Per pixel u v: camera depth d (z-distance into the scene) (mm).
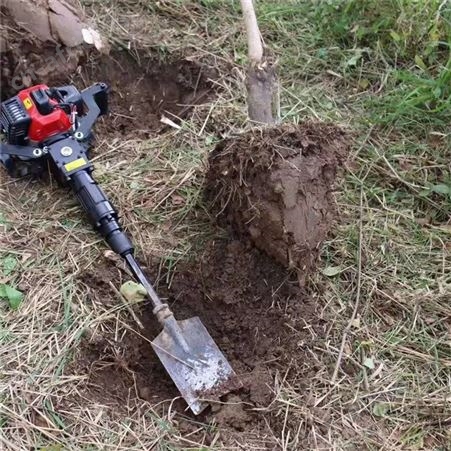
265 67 1451
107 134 1740
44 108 1540
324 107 1816
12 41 1689
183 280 1453
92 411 1230
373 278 1465
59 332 1312
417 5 1972
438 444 1237
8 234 1451
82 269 1403
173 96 1886
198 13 2043
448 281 1479
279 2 2104
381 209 1608
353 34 1991
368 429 1250
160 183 1590
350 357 1341
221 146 1429
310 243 1364
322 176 1368
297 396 1283
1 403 1208
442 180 1669
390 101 1818
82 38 1771
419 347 1369
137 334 1357
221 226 1505
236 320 1411
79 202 1511
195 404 1289
